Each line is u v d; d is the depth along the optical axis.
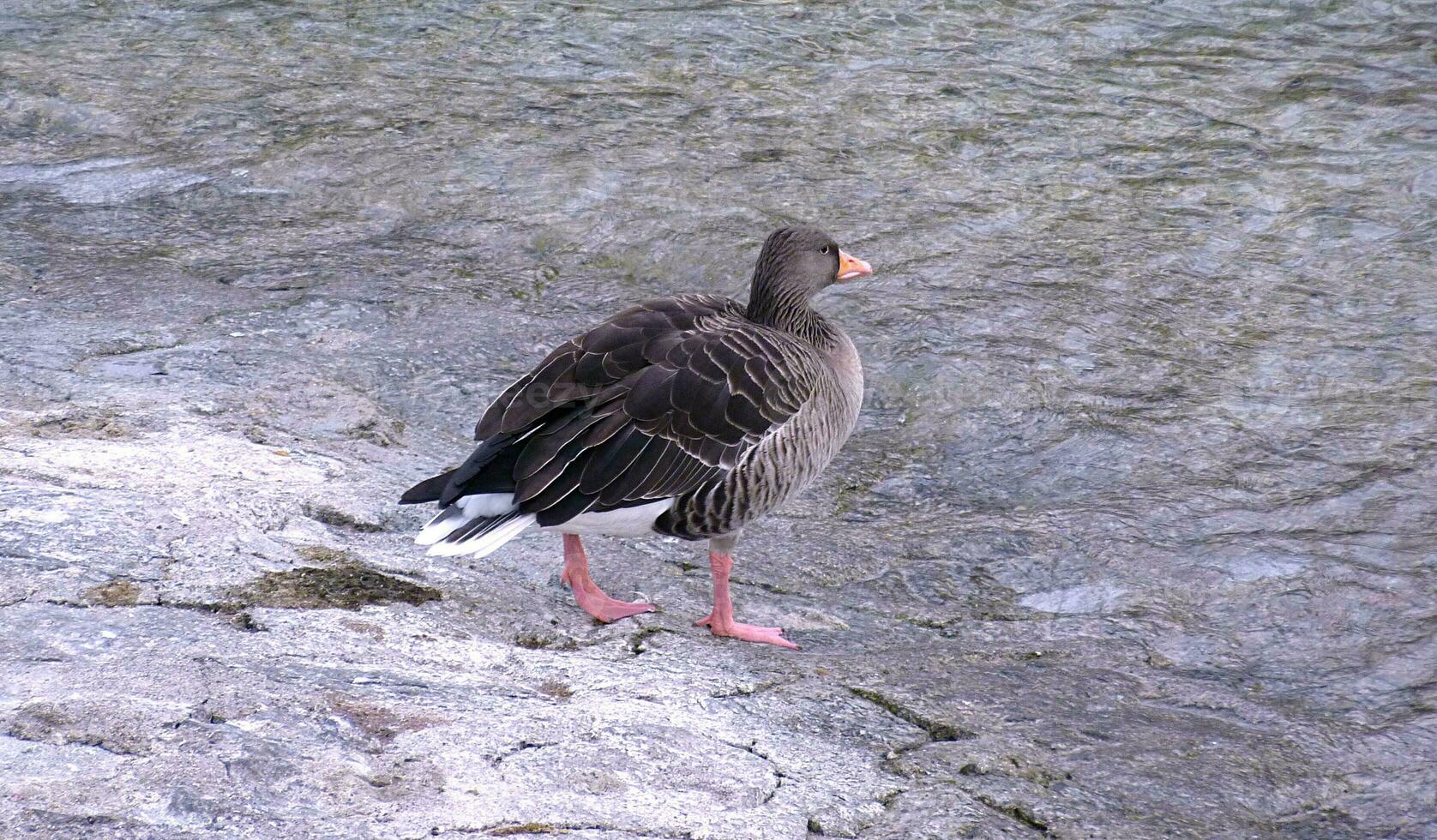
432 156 15.95
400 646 7.20
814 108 17.25
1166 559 9.41
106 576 7.39
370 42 19.48
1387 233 14.26
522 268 13.72
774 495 8.21
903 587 9.05
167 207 14.82
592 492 7.61
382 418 10.72
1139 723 7.35
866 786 6.38
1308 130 16.42
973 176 15.57
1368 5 19.83
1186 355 12.23
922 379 11.76
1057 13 20.03
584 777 6.04
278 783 5.66
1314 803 6.77
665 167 15.66
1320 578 9.14
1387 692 7.98
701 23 19.92
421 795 5.73
